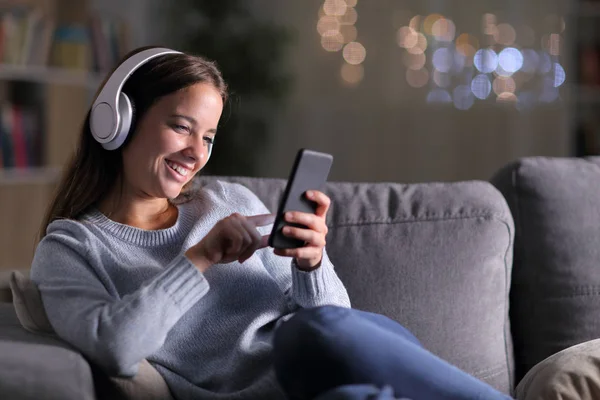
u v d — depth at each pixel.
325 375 0.98
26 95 3.64
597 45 4.21
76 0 3.71
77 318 1.14
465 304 1.43
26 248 3.50
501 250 1.48
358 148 4.57
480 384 1.04
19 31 3.37
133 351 1.12
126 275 1.28
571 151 4.30
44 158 3.56
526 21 4.29
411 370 1.01
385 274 1.43
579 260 1.52
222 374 1.27
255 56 4.40
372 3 4.47
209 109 1.30
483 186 1.54
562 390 1.15
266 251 1.44
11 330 1.22
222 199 1.47
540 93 4.31
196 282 1.18
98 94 1.32
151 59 1.32
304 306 1.34
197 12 4.51
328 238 1.46
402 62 4.46
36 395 1.01
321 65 4.57
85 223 1.33
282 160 4.66
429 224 1.47
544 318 1.50
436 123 4.46
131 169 1.33
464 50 4.37
